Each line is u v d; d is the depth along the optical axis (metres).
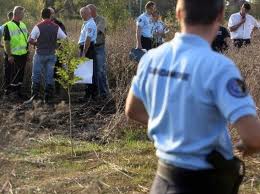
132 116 2.79
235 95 2.29
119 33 14.68
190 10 2.46
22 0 23.89
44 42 10.21
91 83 9.52
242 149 2.47
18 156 5.71
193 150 2.40
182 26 2.53
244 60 8.71
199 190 2.43
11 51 10.65
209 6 2.45
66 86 7.53
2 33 10.77
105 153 6.52
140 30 10.64
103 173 5.72
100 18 10.30
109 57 11.52
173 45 2.54
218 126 2.42
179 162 2.44
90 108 9.47
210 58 2.38
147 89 2.61
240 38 12.79
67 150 6.66
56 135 7.48
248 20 12.79
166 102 2.47
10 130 5.39
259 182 5.47
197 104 2.37
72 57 7.78
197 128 2.39
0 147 4.98
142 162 6.11
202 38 2.47
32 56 11.93
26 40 10.82
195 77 2.37
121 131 7.48
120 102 7.89
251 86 7.32
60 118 8.48
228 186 2.47
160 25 10.86
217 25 2.51
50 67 10.30
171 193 2.47
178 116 2.43
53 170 5.80
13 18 10.81
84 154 6.51
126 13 18.56
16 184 5.22
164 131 2.52
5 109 8.30
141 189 5.33
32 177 5.55
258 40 12.95
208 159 2.41
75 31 16.81
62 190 5.21
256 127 2.28
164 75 2.51
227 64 2.34
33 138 6.72
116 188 5.32
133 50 10.24
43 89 10.38
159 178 2.54
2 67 11.41
